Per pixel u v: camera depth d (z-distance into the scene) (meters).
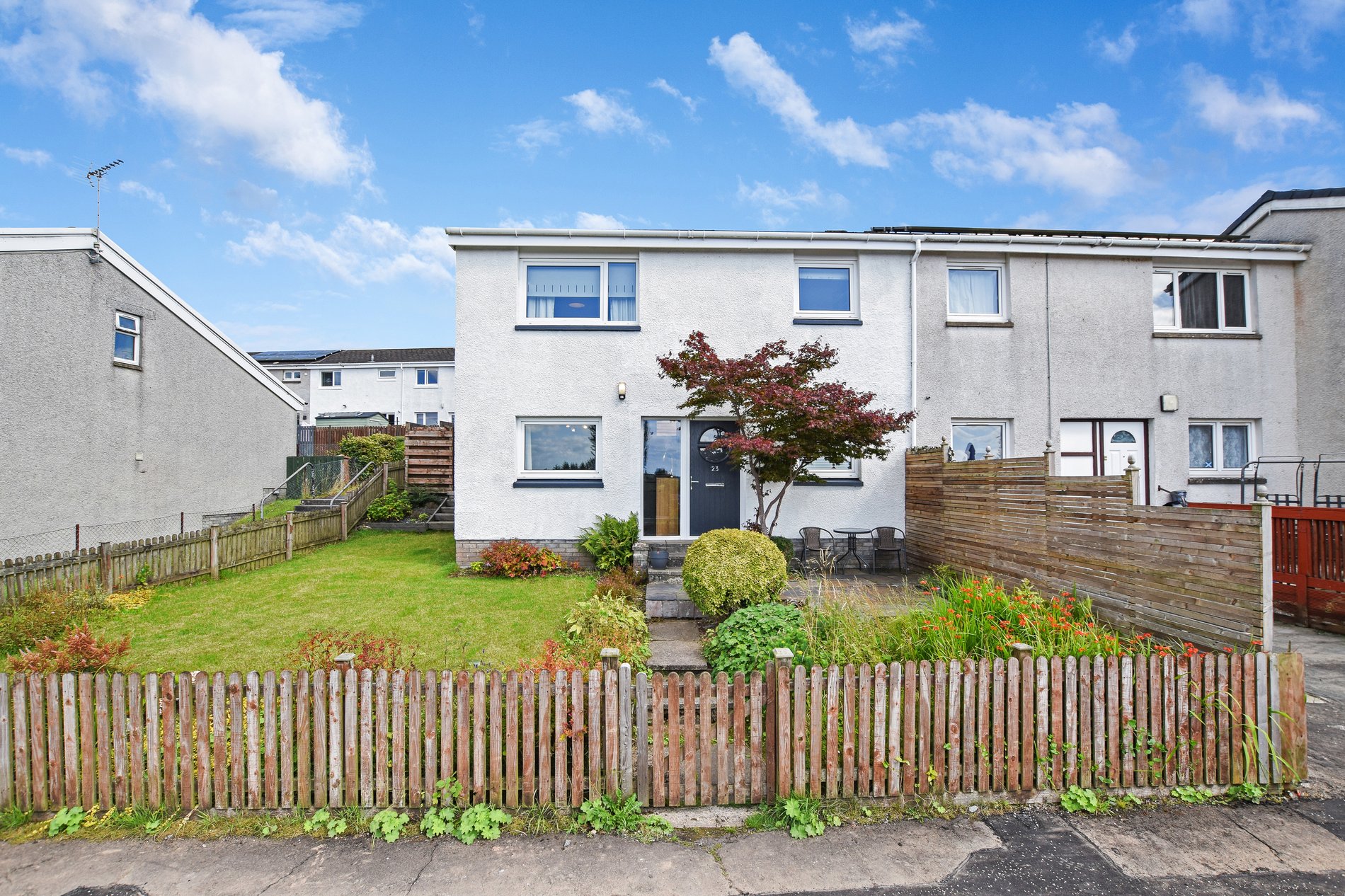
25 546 11.35
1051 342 12.03
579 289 11.92
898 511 11.68
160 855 3.72
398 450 22.55
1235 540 5.40
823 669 4.76
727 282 11.76
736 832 3.94
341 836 3.89
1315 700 5.76
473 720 4.07
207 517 15.69
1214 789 4.30
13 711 4.12
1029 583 7.16
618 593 9.05
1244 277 12.59
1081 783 4.28
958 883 3.45
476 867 3.61
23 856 3.72
